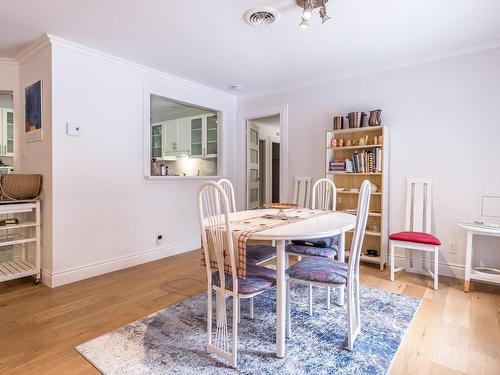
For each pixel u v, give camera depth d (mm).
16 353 1779
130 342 1897
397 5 2184
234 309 1685
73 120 2887
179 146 5656
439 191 3156
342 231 1926
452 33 2635
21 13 2309
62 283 2859
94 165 3074
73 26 2521
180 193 4031
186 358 1743
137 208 3508
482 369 1647
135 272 3236
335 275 1835
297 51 3033
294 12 2283
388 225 3461
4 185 2695
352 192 3521
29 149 3123
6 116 4473
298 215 2449
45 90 2822
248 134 4891
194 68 3537
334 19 2385
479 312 2320
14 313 2283
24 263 3027
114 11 2277
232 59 3256
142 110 3504
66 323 2135
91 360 1714
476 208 2965
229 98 4746
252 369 1648
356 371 1631
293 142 4227
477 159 2951
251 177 5094
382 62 3346
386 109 3459
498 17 2355
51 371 1620
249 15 2330
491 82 2859
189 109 5449
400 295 2639
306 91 4086
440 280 3012
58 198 2812
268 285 1793
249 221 2150
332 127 3869
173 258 3783
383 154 3271
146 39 2768
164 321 2166
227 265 1722
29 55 3000
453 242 3096
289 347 1852
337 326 2107
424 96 3219
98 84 3074
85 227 3023
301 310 2361
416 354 1786
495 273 2869
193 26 2514
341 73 3703
